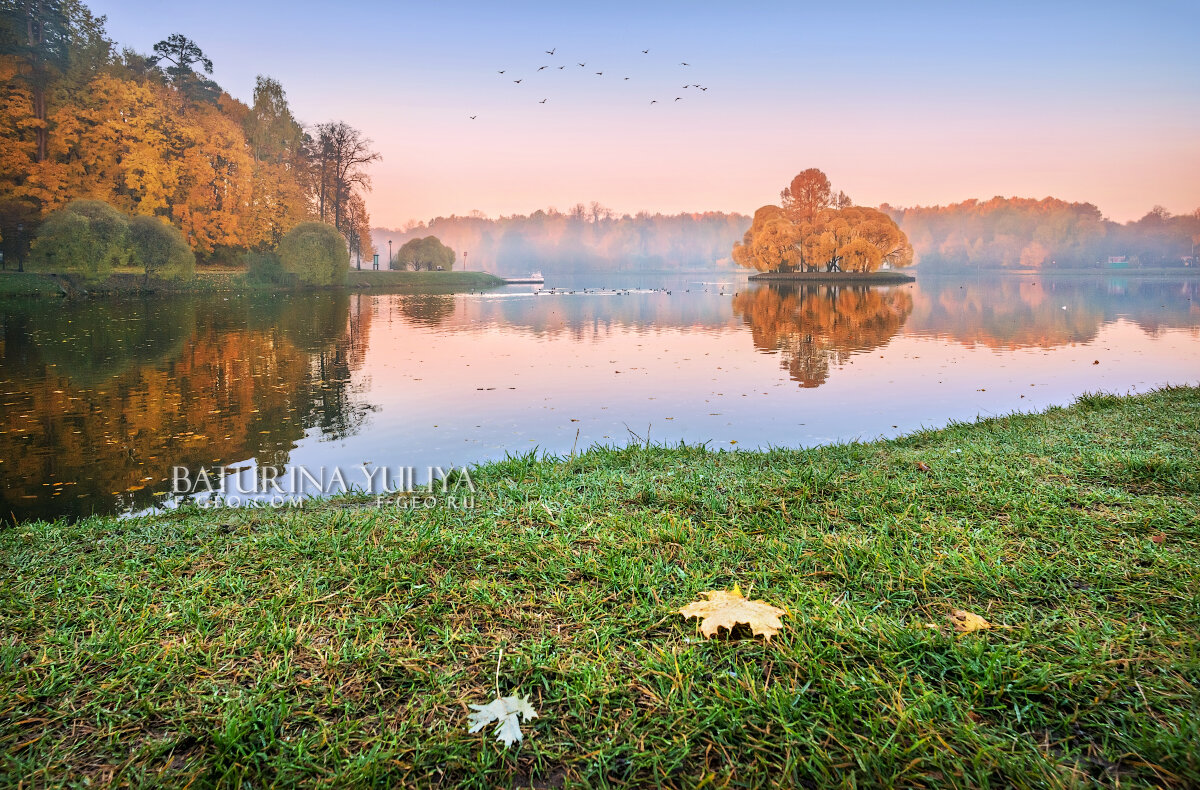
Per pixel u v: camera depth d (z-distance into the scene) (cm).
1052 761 174
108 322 2259
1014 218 14862
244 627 250
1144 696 195
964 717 191
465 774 178
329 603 270
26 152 3725
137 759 183
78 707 205
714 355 1555
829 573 289
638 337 1991
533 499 423
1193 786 164
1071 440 540
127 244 3438
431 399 1033
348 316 2731
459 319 2684
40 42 3891
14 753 186
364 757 181
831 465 487
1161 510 347
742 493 414
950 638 227
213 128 4762
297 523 388
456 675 218
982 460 481
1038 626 233
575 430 828
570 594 271
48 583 302
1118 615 243
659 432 812
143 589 287
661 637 239
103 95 4006
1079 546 308
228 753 184
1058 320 2511
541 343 1830
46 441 788
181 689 212
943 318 2634
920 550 310
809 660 217
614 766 179
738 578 289
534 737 189
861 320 2567
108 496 597
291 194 5506
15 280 3197
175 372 1299
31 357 1470
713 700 201
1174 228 16375
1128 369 1307
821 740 185
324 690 212
